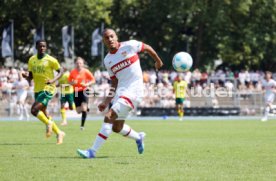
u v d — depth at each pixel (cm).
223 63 15150
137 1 14138
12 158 3381
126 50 3356
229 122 8356
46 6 13388
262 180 2575
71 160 3278
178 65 3581
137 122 8356
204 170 2878
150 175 2708
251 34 14250
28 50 14162
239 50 14475
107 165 3056
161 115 10638
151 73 11731
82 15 13475
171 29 14712
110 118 3362
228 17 14262
